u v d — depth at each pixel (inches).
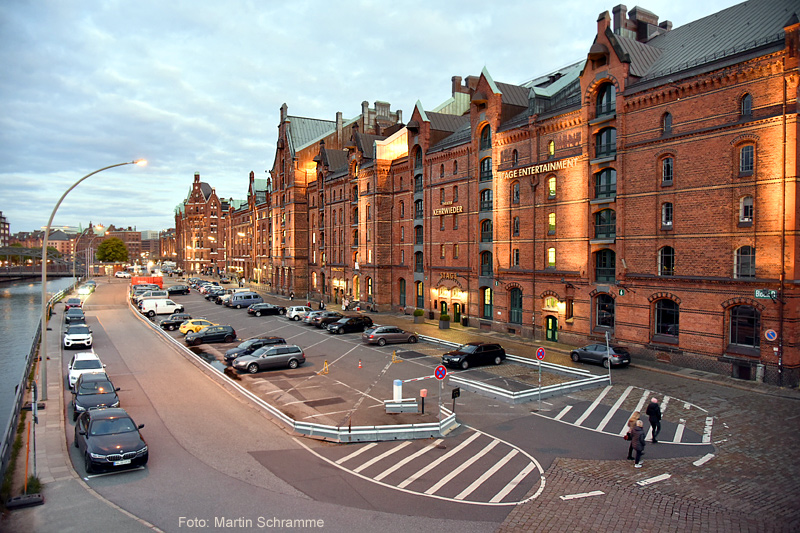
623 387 1029.8
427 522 520.1
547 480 619.5
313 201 2947.8
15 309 3193.9
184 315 1991.9
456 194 1863.9
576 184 1398.9
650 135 1210.0
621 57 1257.4
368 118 3021.7
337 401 962.1
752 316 1046.4
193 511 542.3
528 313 1560.0
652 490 589.9
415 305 2137.1
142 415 866.8
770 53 984.3
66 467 659.4
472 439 761.6
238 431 793.6
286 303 2775.6
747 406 892.6
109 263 6845.5
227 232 5265.8
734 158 1055.6
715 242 1088.8
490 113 1664.6
